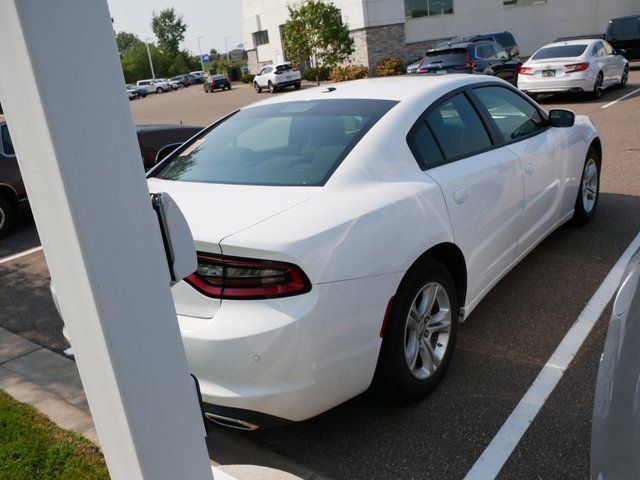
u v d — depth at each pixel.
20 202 7.39
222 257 2.26
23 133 1.17
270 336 2.19
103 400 1.36
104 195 1.21
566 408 2.83
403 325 2.64
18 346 4.02
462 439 2.67
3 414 3.05
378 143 2.89
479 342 3.50
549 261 4.59
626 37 20.61
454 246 3.03
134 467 1.39
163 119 24.02
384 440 2.71
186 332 2.27
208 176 2.99
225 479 1.97
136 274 1.29
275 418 2.31
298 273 2.23
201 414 1.49
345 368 2.41
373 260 2.47
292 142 3.05
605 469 1.50
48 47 1.10
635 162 7.55
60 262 1.26
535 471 2.45
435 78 3.70
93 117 1.17
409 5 30.88
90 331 1.29
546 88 14.05
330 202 2.54
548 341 3.45
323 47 30.59
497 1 30.41
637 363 1.56
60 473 2.54
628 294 1.88
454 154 3.25
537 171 3.99
